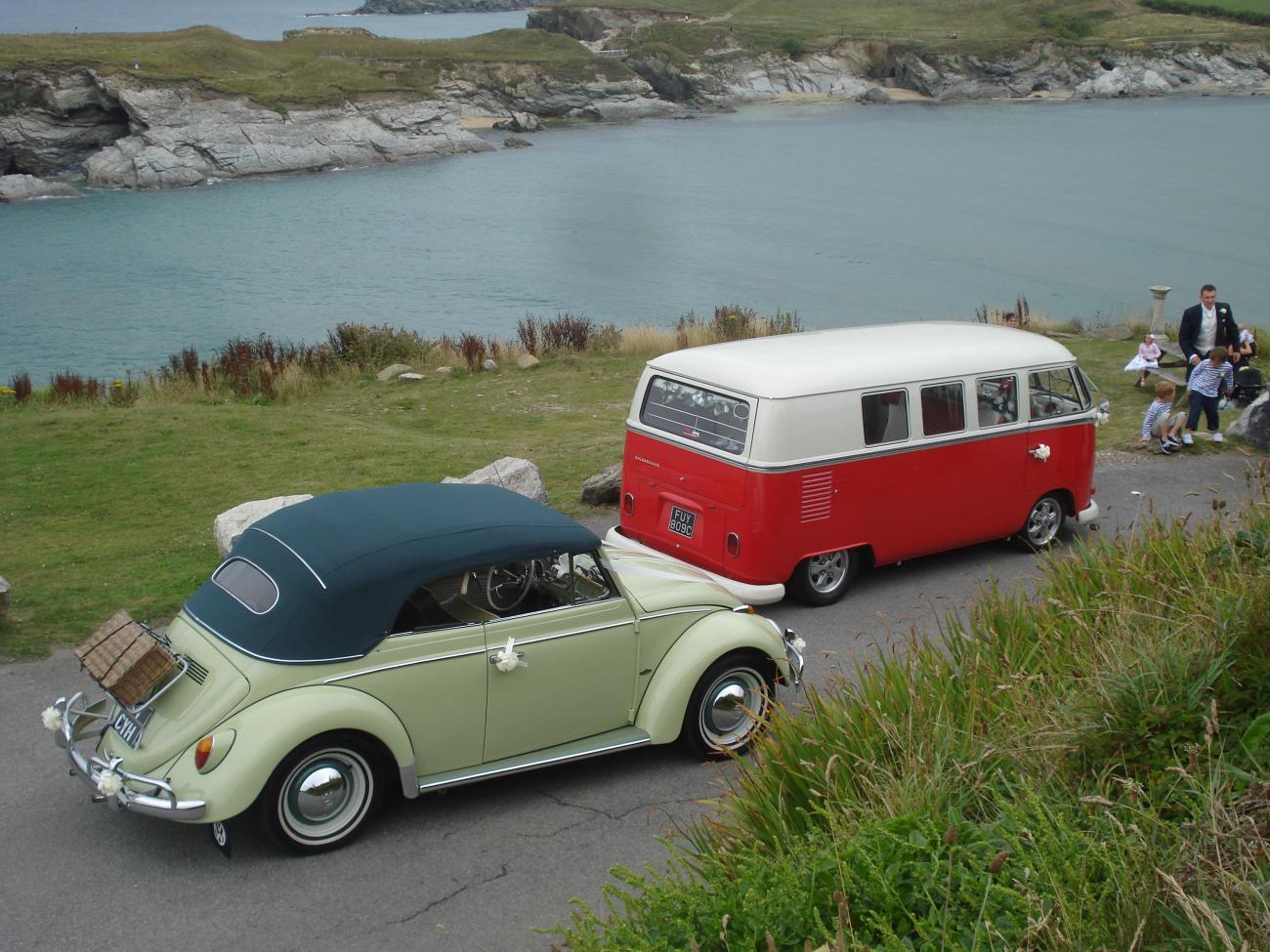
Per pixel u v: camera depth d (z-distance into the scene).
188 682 5.85
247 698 5.69
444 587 6.30
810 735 5.56
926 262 53.38
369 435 16.55
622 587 6.77
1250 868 4.03
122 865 5.86
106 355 37.28
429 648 6.09
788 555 9.41
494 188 81.19
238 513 10.86
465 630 6.20
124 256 57.56
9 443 15.95
